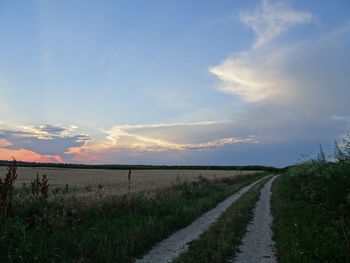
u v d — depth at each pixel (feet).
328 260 20.18
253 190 77.82
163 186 67.00
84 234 24.72
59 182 90.74
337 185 33.37
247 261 21.54
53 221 27.02
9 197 28.45
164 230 29.91
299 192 56.95
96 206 34.53
